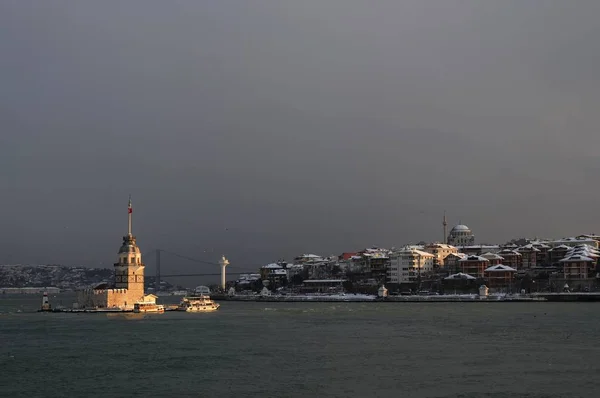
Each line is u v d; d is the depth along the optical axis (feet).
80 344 561.02
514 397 352.90
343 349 523.29
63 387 385.91
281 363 457.27
